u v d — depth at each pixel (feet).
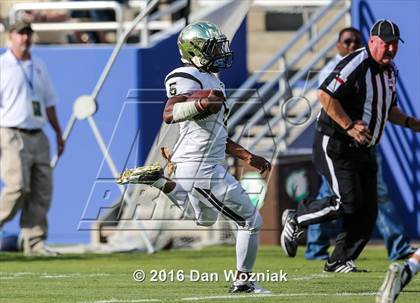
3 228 148.77
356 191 103.40
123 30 155.33
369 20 147.02
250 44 192.65
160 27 175.52
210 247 142.61
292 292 89.15
